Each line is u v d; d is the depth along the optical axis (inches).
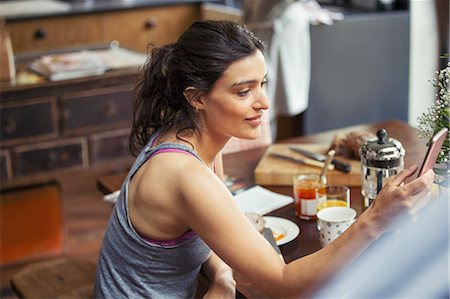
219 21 69.3
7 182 145.3
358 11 192.9
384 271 66.9
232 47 66.6
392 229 62.7
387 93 192.7
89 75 147.2
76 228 168.6
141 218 70.7
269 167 100.6
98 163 152.2
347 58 186.1
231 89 66.9
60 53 169.8
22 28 187.3
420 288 63.7
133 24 200.4
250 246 65.6
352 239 62.8
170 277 74.2
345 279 66.5
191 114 69.9
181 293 75.9
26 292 99.0
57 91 145.0
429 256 65.6
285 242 81.4
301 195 87.7
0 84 141.8
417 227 68.2
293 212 90.4
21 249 151.9
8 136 143.3
